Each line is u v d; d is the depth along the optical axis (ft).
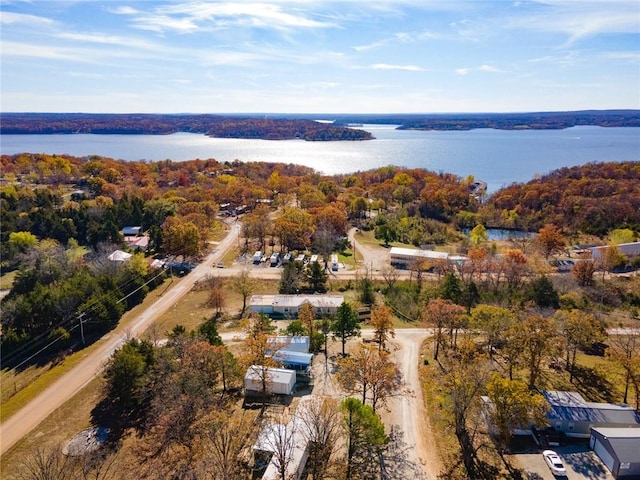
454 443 149.79
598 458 141.49
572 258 367.86
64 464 135.85
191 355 171.32
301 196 555.69
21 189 520.01
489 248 396.78
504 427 137.18
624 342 191.62
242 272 307.17
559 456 142.00
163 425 149.38
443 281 272.51
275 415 163.22
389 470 137.90
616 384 180.86
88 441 152.56
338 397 176.45
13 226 395.96
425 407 170.50
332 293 302.25
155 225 414.21
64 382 194.90
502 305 245.04
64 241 400.26
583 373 189.26
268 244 419.95
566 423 150.71
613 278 318.45
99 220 427.74
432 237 443.73
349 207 538.88
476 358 181.27
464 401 147.84
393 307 268.82
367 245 425.28
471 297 257.14
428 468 138.82
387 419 163.12
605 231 442.50
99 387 188.85
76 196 531.91
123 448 149.07
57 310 235.81
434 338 227.61
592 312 242.78
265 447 136.36
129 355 170.71
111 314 252.62
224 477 118.01
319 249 393.70
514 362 178.29
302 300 269.23
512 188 591.78
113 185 569.23
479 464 139.54
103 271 289.53
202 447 140.77
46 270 291.17
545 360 198.70
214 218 498.69
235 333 237.86
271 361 177.88
